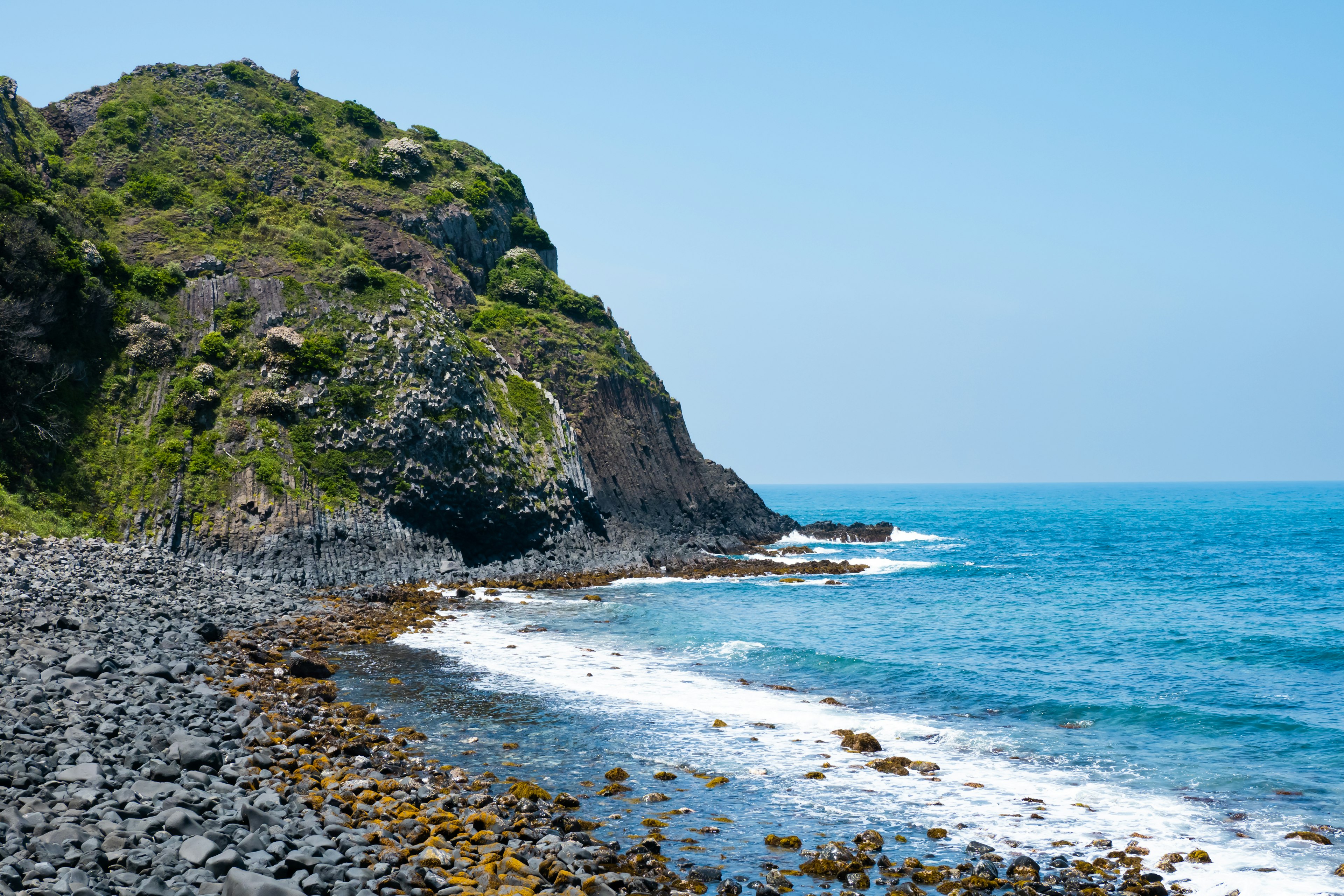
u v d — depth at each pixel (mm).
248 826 15203
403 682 31750
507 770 22625
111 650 28797
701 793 21391
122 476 55031
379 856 14742
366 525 59562
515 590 59562
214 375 61062
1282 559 94125
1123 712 29734
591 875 15164
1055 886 16750
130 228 70812
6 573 37844
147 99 85812
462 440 65188
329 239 78375
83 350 59062
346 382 63312
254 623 40156
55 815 14242
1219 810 21094
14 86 78188
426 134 105938
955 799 21547
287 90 98312
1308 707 31234
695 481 94500
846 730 26781
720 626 47125
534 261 97438
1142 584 71375
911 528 152375
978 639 45125
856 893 16188
